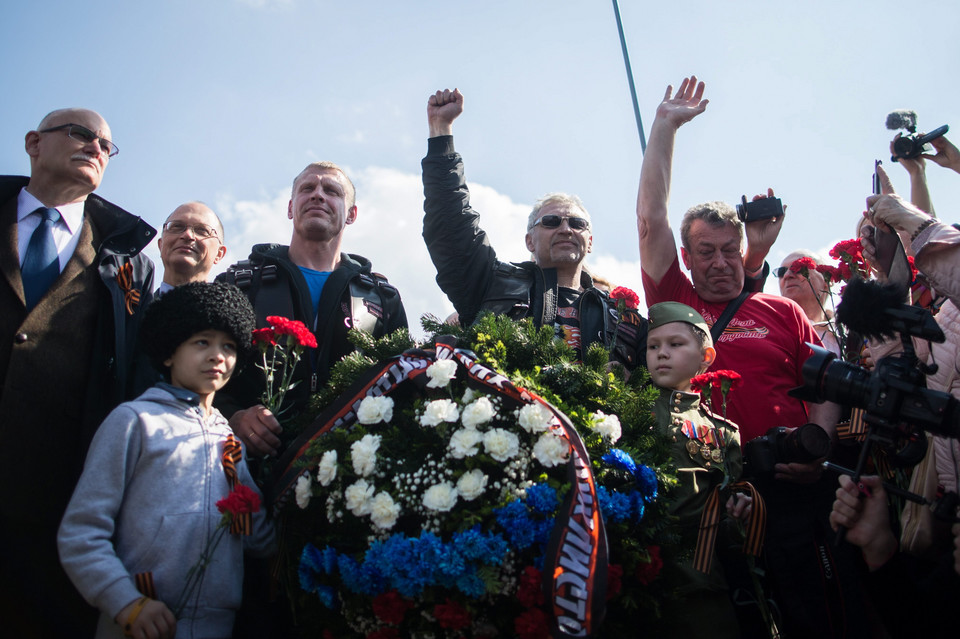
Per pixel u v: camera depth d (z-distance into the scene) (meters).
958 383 3.38
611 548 3.03
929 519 3.40
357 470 2.96
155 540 2.94
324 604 3.02
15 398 3.48
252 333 3.50
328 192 4.66
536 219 4.85
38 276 3.75
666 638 3.12
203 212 4.53
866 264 4.69
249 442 3.45
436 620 2.82
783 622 3.72
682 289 4.80
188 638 2.90
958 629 3.24
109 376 3.74
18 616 3.38
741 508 3.69
